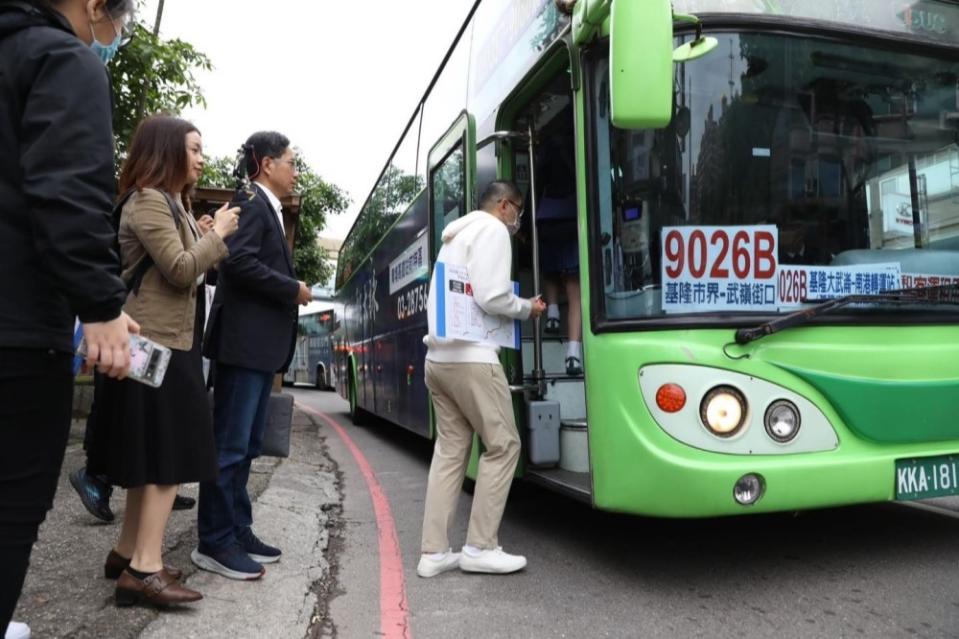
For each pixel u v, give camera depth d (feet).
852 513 15.78
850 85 12.21
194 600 9.89
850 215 12.00
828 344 11.24
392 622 10.62
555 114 16.03
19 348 5.75
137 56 25.63
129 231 9.65
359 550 14.51
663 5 10.06
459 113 18.76
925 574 11.85
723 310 11.32
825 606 10.71
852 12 12.22
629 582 12.12
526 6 14.94
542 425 14.66
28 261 5.88
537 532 15.48
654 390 10.98
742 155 11.68
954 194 12.75
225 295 11.50
